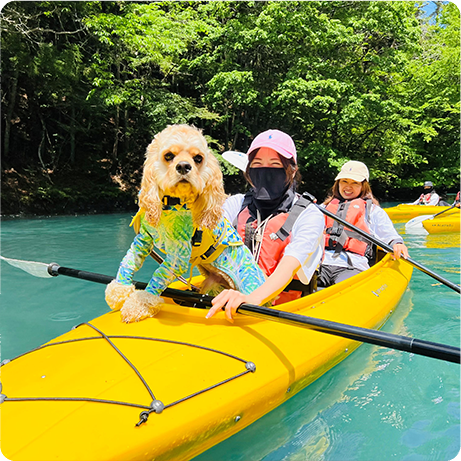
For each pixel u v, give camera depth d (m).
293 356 2.03
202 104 18.38
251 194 2.79
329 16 16.77
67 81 13.19
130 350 1.76
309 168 19.98
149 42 12.60
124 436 1.34
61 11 12.22
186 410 1.51
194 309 2.08
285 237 2.51
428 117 20.95
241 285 2.25
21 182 13.16
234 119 18.48
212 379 1.67
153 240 2.01
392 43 17.47
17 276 4.57
